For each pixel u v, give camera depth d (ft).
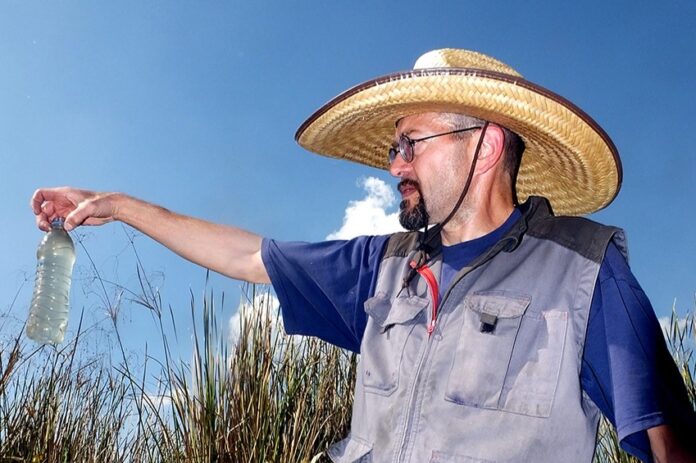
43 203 7.04
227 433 9.72
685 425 4.47
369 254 6.39
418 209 5.94
